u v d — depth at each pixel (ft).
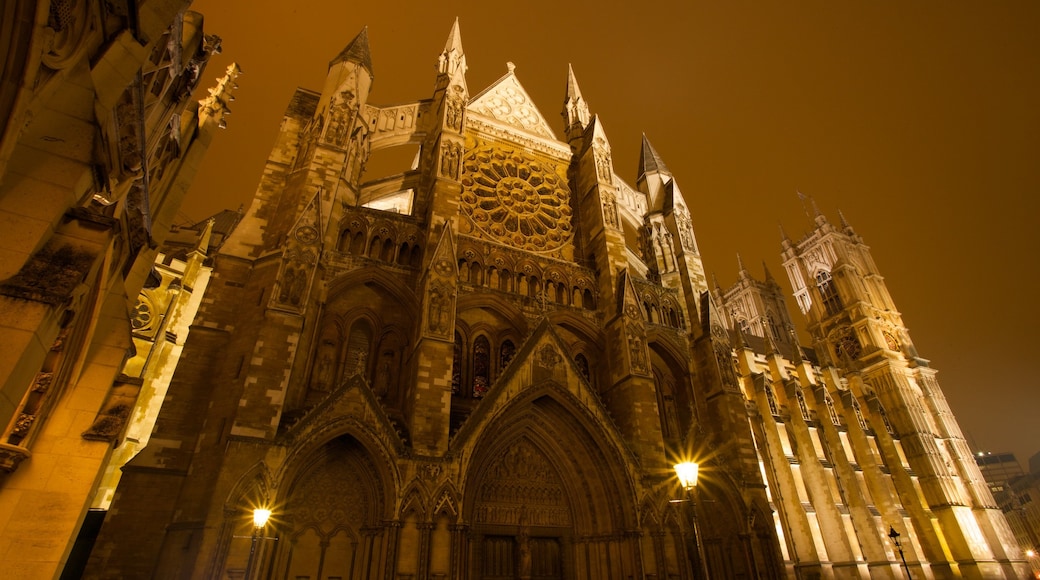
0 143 24.09
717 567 106.83
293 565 76.95
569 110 170.91
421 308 101.19
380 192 123.95
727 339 134.21
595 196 141.49
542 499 101.40
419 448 86.07
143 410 117.60
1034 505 374.43
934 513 235.61
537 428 105.40
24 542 41.55
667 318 138.31
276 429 78.33
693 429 115.14
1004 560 227.81
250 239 101.09
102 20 31.24
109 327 51.11
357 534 82.38
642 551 93.56
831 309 317.22
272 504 73.10
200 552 66.90
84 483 44.86
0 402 25.44
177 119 57.57
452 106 130.00
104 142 32.86
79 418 47.14
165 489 76.48
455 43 145.18
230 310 93.20
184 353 87.20
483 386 108.88
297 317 88.17
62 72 29.01
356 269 103.81
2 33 23.98
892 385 269.23
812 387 229.04
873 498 215.10
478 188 136.26
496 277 120.16
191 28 53.72
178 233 154.61
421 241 114.42
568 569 97.66
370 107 131.95
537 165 150.20
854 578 177.88
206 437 78.79
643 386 111.55
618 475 99.66
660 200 164.96
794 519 186.91
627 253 146.51
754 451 119.65
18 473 43.24
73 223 31.65
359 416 84.07
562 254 138.21
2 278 27.78
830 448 214.69
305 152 110.73
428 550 79.66
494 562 93.20
